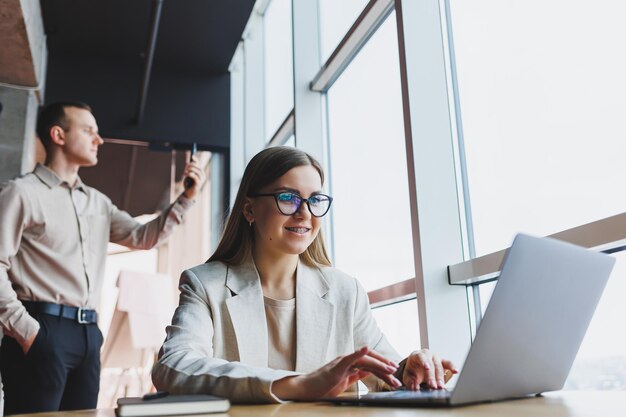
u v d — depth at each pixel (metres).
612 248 1.52
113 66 4.61
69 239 2.46
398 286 2.39
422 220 2.10
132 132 4.55
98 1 3.97
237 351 1.33
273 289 1.48
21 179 2.40
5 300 2.20
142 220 5.99
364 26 2.88
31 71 3.71
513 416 0.68
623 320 1.50
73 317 2.38
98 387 2.47
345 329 1.48
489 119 2.04
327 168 3.37
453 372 1.24
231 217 1.53
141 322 3.67
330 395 0.94
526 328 0.85
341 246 3.13
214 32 4.42
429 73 2.24
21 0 3.02
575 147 1.66
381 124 2.75
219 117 4.75
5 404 2.23
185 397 0.81
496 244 1.99
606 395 0.97
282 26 4.23
